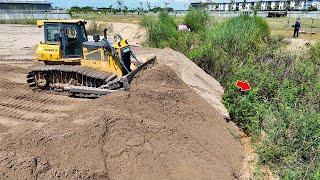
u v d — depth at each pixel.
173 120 8.84
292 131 8.90
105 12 66.31
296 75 12.55
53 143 6.58
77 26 10.87
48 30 11.05
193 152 7.94
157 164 7.09
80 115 7.96
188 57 15.66
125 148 7.09
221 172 7.77
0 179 5.59
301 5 69.88
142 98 9.19
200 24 22.89
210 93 11.84
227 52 15.29
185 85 11.08
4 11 45.91
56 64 11.10
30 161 5.93
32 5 56.44
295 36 23.48
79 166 6.28
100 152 6.79
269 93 11.52
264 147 8.73
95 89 9.94
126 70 10.56
